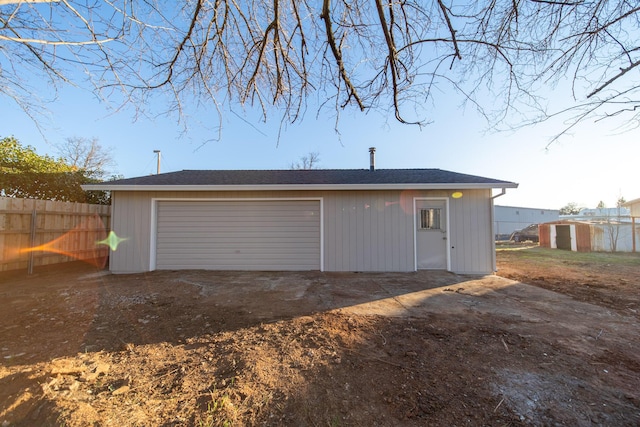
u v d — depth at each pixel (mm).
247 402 2266
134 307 4734
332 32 2859
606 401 2285
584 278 7410
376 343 3309
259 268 8281
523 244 20484
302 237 8297
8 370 2693
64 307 4730
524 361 2906
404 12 3012
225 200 8328
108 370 2738
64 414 2031
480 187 7527
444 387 2459
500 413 2137
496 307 4754
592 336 3543
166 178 8961
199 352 3129
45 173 10633
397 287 6191
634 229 14461
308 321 4047
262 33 3426
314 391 2402
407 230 8078
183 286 6227
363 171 10656
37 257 7988
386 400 2293
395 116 3398
